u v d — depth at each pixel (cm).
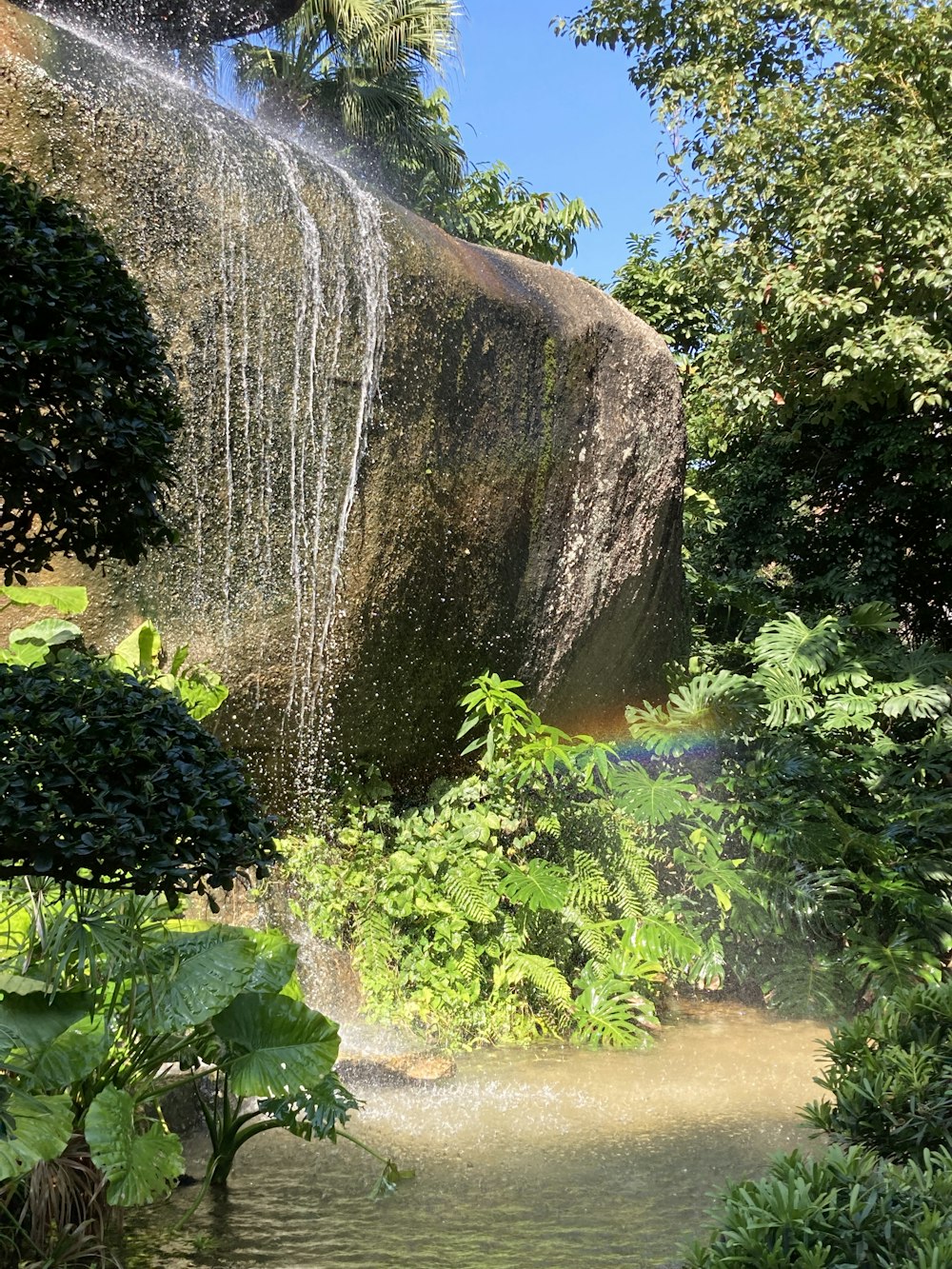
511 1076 511
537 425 725
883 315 1066
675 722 813
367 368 596
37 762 207
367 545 607
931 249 1024
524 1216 346
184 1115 411
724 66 1311
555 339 737
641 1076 516
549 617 759
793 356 1152
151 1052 346
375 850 608
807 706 911
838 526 1351
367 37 1645
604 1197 362
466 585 680
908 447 1268
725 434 1334
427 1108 456
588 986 597
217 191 531
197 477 527
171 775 223
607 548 794
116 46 632
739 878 698
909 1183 216
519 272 759
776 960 708
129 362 250
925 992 321
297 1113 377
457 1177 380
